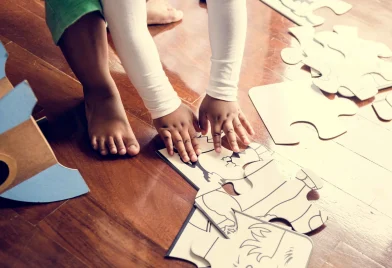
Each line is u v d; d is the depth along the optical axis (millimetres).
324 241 973
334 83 1280
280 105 1221
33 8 1417
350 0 1537
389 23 1477
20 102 862
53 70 1262
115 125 1093
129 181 1050
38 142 921
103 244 950
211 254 927
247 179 1053
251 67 1317
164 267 919
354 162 1122
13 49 1298
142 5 1007
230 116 1098
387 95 1277
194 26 1430
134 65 1021
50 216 986
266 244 943
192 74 1293
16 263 916
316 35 1412
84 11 958
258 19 1459
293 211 1001
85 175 1055
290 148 1136
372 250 971
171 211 1004
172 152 1087
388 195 1066
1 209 991
